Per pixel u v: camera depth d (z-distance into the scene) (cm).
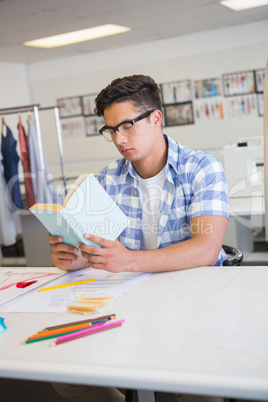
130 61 755
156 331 98
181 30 668
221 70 705
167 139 160
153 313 108
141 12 525
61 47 692
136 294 123
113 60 766
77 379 85
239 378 76
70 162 820
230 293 116
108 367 85
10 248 617
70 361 89
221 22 645
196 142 738
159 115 152
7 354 96
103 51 768
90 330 101
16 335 106
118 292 125
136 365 84
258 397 74
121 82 143
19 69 801
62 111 809
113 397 151
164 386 79
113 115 144
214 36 700
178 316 105
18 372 89
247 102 699
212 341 90
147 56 745
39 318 115
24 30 550
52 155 825
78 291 132
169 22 600
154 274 139
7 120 763
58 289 136
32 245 491
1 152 492
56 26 549
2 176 493
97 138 793
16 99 790
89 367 86
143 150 148
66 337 99
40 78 816
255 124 700
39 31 565
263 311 102
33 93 825
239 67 695
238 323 97
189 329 97
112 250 130
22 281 152
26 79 819
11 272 167
